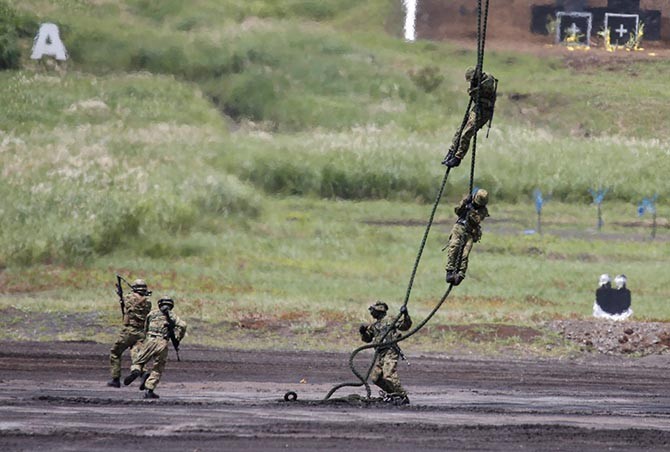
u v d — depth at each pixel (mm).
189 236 154000
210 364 82938
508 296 131125
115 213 148375
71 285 125250
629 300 114125
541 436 50750
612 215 197875
